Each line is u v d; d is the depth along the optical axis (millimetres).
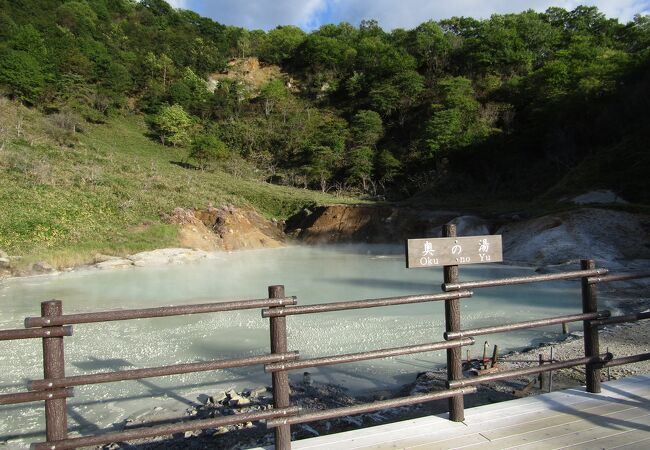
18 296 17312
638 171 30906
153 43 87500
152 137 64812
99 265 24625
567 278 3992
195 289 18234
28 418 7008
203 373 8828
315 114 76812
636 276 4297
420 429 3533
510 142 48219
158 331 11922
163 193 38531
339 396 7352
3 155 35781
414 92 69812
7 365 9547
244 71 91562
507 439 3352
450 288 3596
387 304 3406
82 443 2793
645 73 40219
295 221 43375
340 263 26750
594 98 43281
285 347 3211
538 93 52656
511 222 31078
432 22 84938
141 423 6547
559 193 34219
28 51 62250
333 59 88062
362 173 56219
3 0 74375
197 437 5941
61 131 49062
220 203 39719
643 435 3389
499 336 10602
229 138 67625
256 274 22344
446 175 50531
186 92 74438
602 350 7961
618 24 70625
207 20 106625
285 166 63938
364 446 3271
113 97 67938
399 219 38688
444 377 7559
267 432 5953
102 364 9516
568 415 3752
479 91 65375
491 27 75125
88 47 71312
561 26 77375
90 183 36031
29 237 26578
